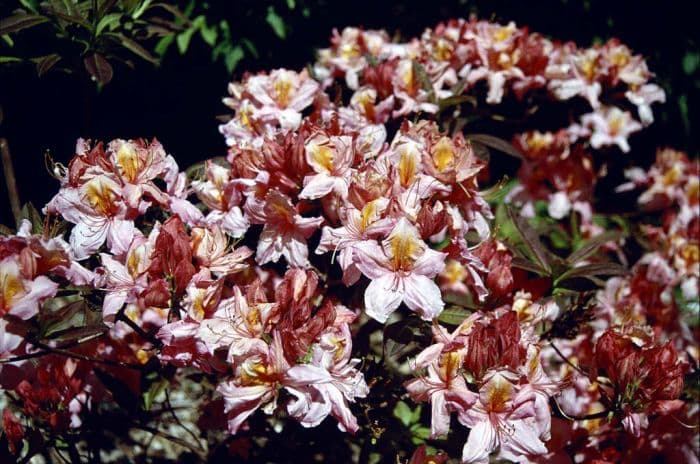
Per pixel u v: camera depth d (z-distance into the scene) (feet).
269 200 2.96
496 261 3.10
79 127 4.23
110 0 3.45
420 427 3.32
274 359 2.74
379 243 2.91
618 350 2.94
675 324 3.76
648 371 2.90
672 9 5.34
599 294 3.66
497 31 3.88
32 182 4.20
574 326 3.25
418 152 3.03
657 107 5.20
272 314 2.82
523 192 4.15
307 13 4.71
